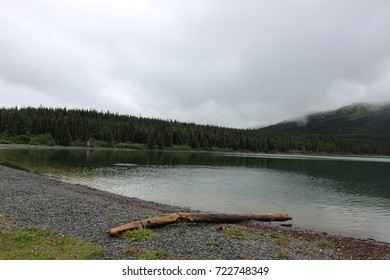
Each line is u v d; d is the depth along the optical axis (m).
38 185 29.47
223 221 19.59
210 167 72.19
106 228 15.16
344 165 94.44
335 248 15.52
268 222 22.20
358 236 19.80
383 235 20.25
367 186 45.81
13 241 12.51
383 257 14.57
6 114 148.88
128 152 132.00
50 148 129.12
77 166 59.41
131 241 13.27
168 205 26.80
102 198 26.66
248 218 21.34
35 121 149.12
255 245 13.83
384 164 102.50
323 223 23.03
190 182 43.94
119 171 54.25
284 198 33.62
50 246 12.27
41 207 19.00
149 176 49.12
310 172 67.31
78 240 13.14
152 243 13.10
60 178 41.50
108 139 155.25
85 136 152.38
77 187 32.81
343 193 38.84
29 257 11.09
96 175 47.19
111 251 12.03
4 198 21.17
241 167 75.62
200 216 18.27
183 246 12.95
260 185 43.59
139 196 31.91
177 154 133.88
